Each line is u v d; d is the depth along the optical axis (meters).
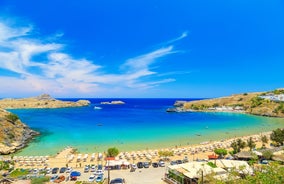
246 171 36.84
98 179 49.19
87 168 56.34
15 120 108.31
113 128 128.12
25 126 112.31
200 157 68.12
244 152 61.16
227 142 84.56
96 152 77.00
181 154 71.31
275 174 21.88
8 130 94.88
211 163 46.78
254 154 52.50
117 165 57.06
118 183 46.59
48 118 183.12
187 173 43.91
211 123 148.62
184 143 90.69
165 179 49.06
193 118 180.12
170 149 77.25
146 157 67.50
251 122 154.12
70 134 110.88
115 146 85.62
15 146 83.31
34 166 61.12
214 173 39.12
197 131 117.69
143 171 55.12
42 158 67.38
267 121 159.62
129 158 66.12
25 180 45.72
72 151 77.12
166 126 135.00
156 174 53.03
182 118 179.75
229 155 67.81
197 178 42.03
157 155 69.56
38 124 146.00
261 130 120.62
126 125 139.62
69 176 51.53
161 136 104.50
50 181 48.69
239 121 159.50
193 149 75.69
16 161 64.69
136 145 87.19
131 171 55.03
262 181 21.64
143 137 102.25
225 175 38.88
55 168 56.41
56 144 90.50
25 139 98.31
